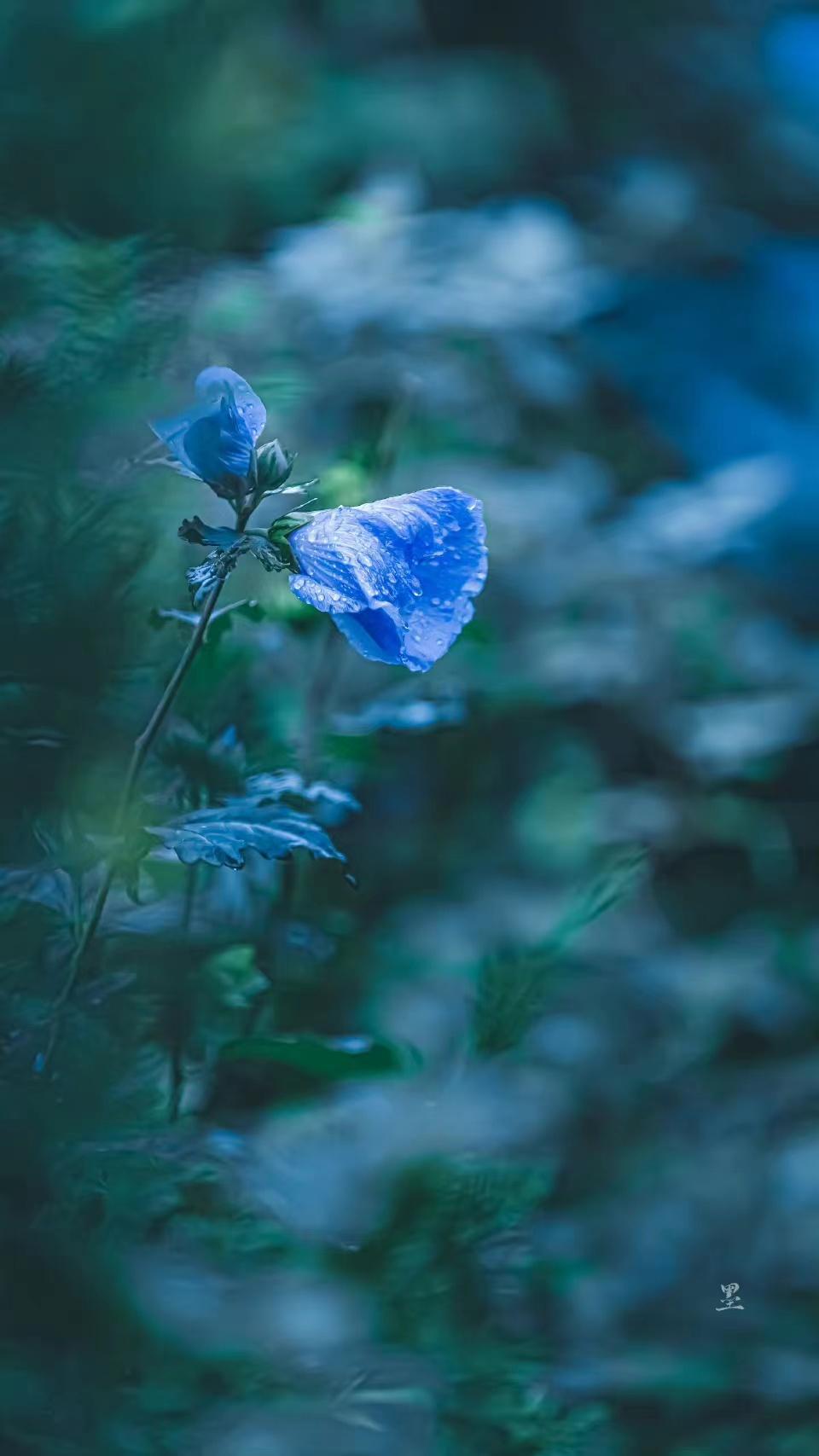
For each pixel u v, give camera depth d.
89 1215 1.37
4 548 1.41
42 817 1.41
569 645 2.46
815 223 4.51
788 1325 1.76
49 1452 1.34
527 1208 1.50
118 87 1.63
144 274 1.50
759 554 3.46
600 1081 2.05
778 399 3.87
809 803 2.88
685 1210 1.93
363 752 1.64
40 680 1.41
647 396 3.71
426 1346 1.44
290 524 1.29
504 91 3.76
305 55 3.27
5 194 1.56
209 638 1.51
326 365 2.21
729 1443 1.61
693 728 2.58
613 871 1.53
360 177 3.36
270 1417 1.40
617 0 4.27
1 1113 1.36
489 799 2.27
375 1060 1.50
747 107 4.56
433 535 1.30
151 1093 1.45
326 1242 1.46
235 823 1.35
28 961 1.40
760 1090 2.25
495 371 2.59
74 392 1.45
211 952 1.51
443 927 2.02
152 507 1.49
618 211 3.56
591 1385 1.57
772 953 2.53
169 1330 1.37
